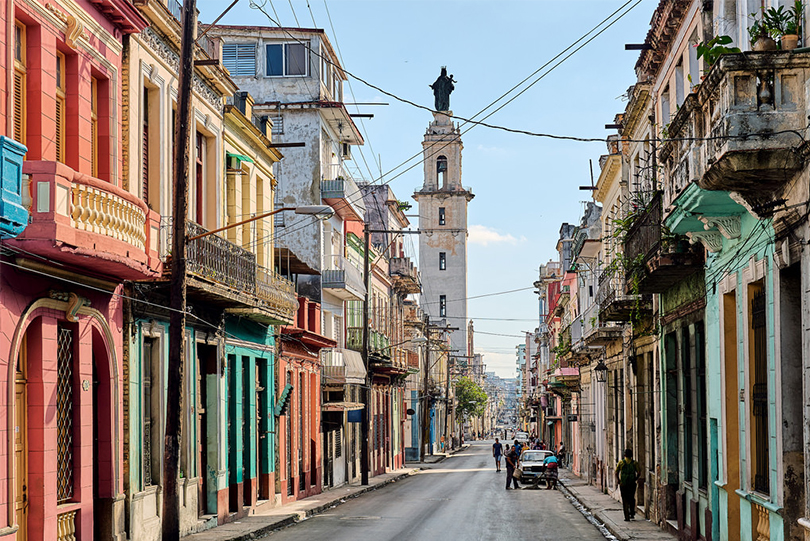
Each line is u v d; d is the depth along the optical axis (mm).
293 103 38688
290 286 27969
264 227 28188
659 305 22797
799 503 12461
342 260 40531
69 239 12805
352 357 38656
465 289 107188
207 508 22656
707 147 12297
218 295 20625
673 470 21719
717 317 16609
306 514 26719
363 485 39750
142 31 18391
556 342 71000
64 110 15492
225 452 23516
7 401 12773
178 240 16156
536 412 100375
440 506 29453
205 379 23000
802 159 11391
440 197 107875
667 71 21625
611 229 33375
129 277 16047
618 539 20500
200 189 22844
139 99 18172
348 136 43250
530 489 40094
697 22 17984
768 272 13258
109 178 16844
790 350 12633
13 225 11961
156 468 19141
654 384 23516
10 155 11742
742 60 11258
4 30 13102
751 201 13094
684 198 14656
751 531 14531
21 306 13250
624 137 29172
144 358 18875
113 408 16688
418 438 71812
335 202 38906
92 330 16062
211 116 23016
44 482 13727
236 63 39750
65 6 15078
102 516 16484
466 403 124938
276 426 29391
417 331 70250
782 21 12016
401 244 69250
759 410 14203
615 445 32000
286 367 30828
